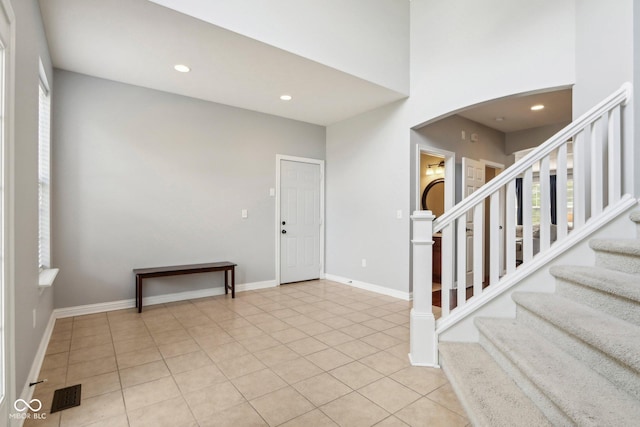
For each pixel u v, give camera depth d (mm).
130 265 3775
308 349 2641
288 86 3836
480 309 2260
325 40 3320
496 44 3305
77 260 3459
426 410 1822
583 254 2084
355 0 3590
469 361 1996
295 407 1855
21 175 1785
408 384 2096
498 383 1740
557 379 1379
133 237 3791
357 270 4906
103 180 3602
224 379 2164
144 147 3854
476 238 2307
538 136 5617
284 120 5035
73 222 3432
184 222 4145
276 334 2965
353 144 5000
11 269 1492
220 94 4086
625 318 1552
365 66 3670
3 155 1423
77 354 2525
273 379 2166
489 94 3350
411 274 4160
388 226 4430
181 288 4137
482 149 5473
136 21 2553
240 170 4602
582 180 2148
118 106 3684
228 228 4504
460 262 2344
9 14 1449
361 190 4855
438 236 5562
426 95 3963
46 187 3086
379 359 2459
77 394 1976
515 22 3166
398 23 4039
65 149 3381
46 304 2766
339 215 5254
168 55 3098
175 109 4066
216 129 4387
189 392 2008
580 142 2148
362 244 4828
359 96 4152
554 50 2902
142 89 3836
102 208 3598
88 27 2623
